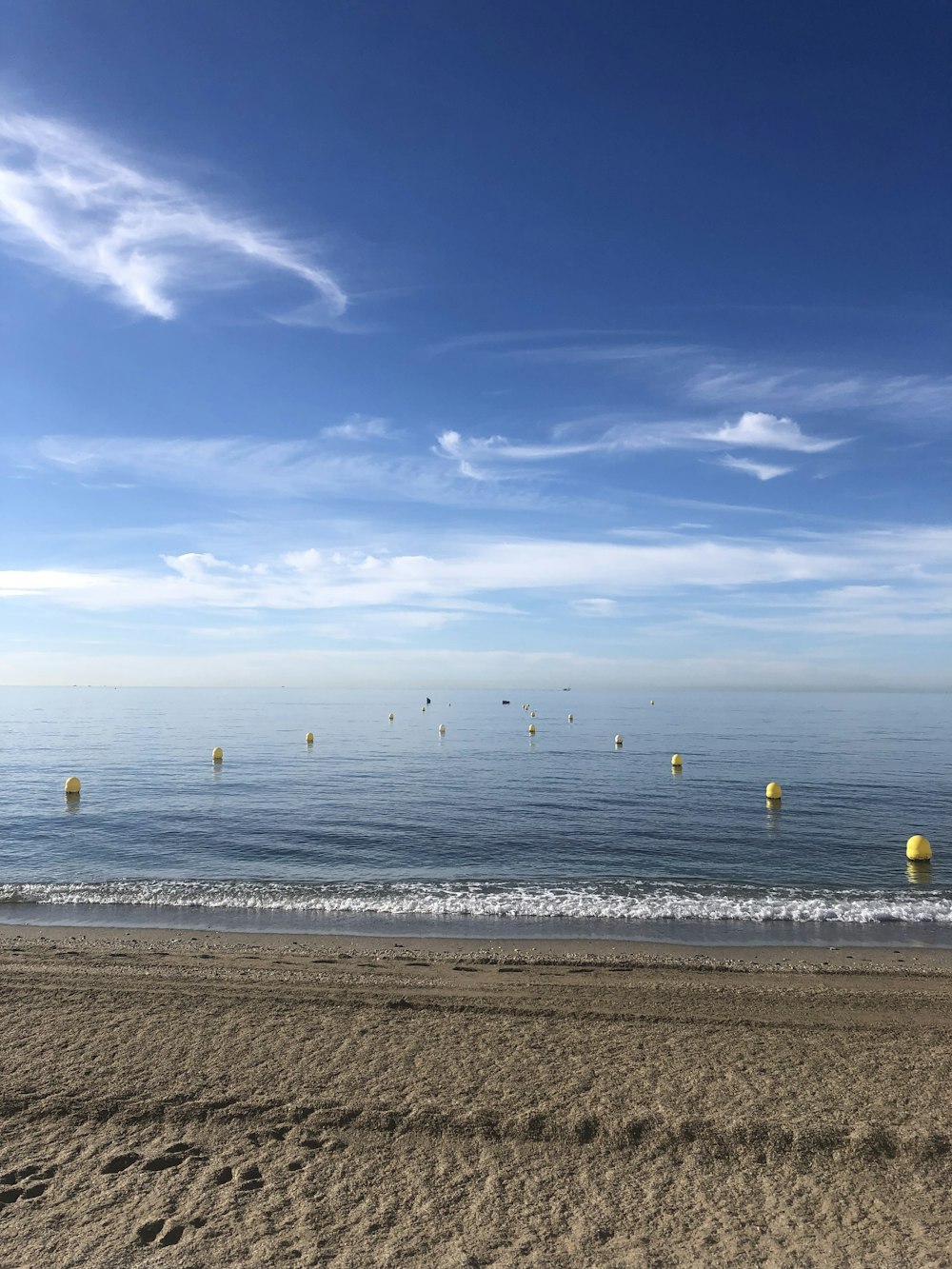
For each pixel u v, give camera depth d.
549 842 21.50
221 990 8.81
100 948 11.34
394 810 26.97
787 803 28.44
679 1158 5.38
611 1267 4.28
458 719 100.12
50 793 30.92
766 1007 8.48
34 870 17.97
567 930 12.98
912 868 18.44
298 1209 4.79
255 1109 5.97
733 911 14.38
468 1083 6.42
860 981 9.96
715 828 23.50
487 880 17.14
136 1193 4.95
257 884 16.53
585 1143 5.54
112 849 20.34
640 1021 7.93
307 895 15.52
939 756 47.75
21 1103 6.07
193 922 13.34
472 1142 5.55
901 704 165.50
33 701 184.12
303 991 8.83
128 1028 7.60
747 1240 4.52
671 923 13.52
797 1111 5.95
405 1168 5.25
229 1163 5.28
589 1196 4.96
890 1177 5.16
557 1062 6.85
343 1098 6.16
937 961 11.26
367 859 19.34
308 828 23.36
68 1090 6.28
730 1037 7.50
